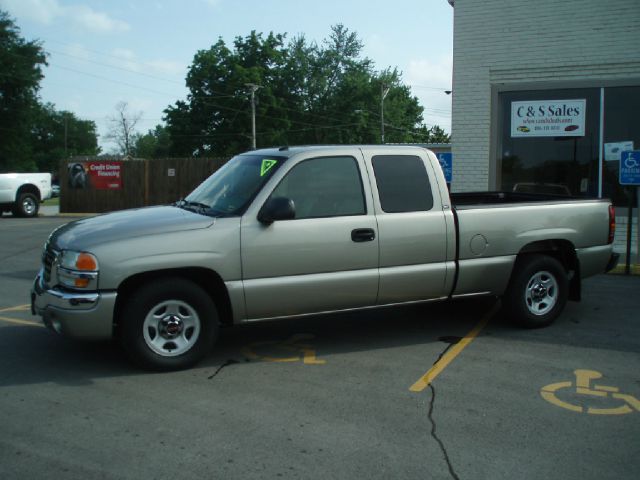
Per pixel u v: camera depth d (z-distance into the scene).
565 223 6.64
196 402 4.55
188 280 5.17
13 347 5.91
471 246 6.14
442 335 6.39
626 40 11.23
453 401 4.58
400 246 5.79
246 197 5.44
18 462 3.63
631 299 8.00
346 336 6.35
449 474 3.50
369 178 5.74
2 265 11.08
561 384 4.94
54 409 4.42
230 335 6.38
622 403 4.56
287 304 5.43
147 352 5.08
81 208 24.53
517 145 12.13
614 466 3.61
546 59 11.70
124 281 5.02
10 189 22.36
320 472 3.52
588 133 11.66
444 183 6.07
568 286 6.76
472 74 12.19
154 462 3.63
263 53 58.50
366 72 64.44
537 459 3.69
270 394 4.71
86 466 3.58
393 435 4.00
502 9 11.88
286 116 59.16
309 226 5.43
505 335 6.39
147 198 24.03
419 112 71.75
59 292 4.96
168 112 56.34
